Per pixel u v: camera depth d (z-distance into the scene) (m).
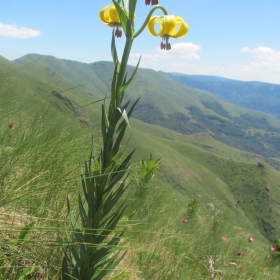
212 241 1.12
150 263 0.76
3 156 0.61
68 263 0.53
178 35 0.57
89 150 0.94
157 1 0.54
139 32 0.51
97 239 0.51
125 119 0.48
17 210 0.56
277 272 1.19
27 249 0.51
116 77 0.50
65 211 0.66
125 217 0.84
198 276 0.81
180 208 1.45
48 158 0.70
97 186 0.51
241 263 1.07
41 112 0.89
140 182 1.19
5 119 0.74
